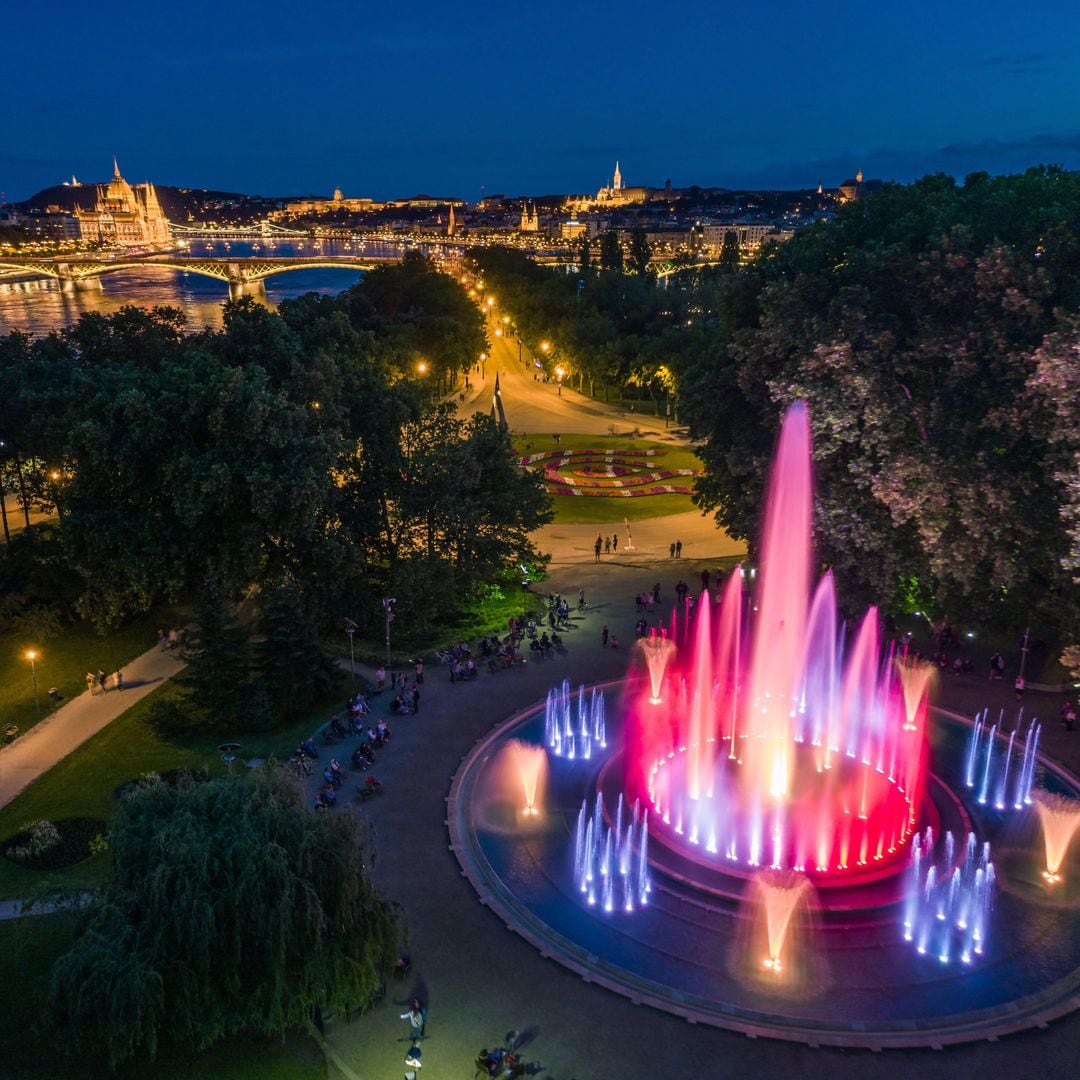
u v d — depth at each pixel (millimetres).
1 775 46281
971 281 49062
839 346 47781
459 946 34250
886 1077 28594
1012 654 57875
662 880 37312
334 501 62688
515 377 186125
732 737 46812
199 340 79688
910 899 35750
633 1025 30625
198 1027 27672
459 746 48531
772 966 32906
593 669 57625
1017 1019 30656
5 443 68062
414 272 188750
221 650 49969
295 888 28734
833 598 54469
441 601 61750
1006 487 44281
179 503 53844
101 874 38312
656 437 126938
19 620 60781
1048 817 41594
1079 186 54594
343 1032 30453
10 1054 28734
